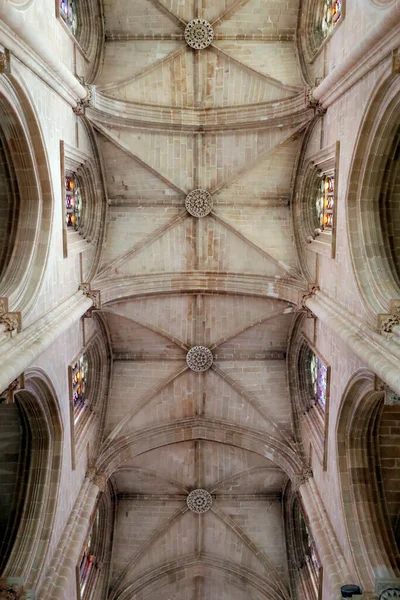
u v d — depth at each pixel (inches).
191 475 917.2
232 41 839.1
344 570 597.6
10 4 435.2
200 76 844.0
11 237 554.3
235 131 832.9
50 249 572.7
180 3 818.2
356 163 575.2
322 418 749.9
